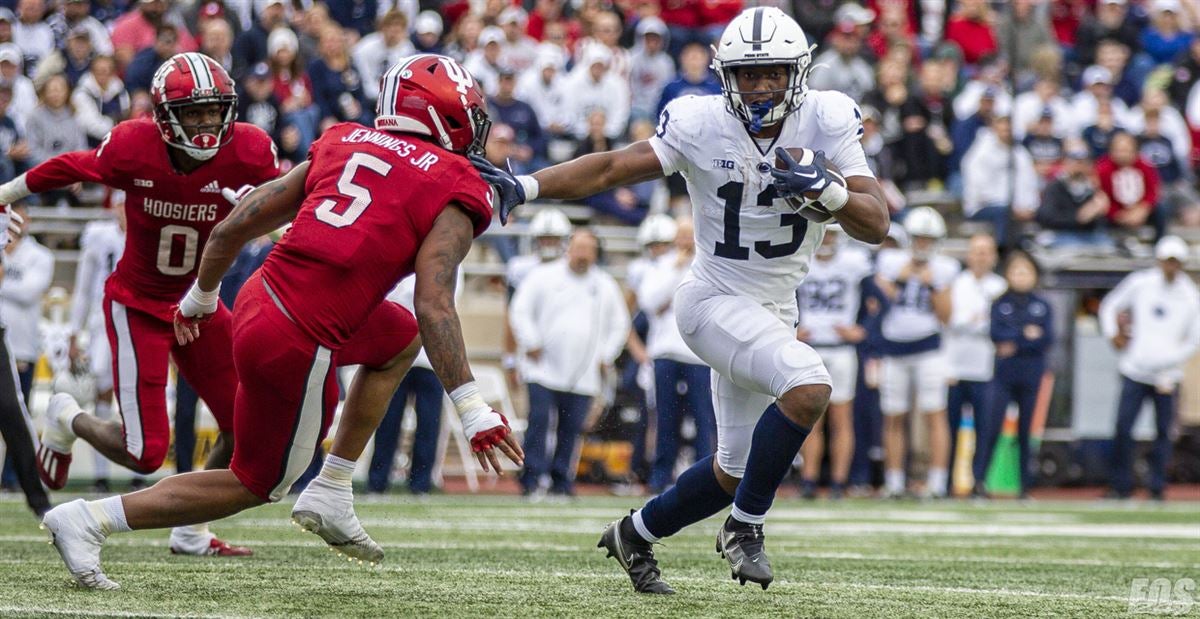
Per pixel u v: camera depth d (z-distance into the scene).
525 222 37.34
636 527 13.91
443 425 34.94
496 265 36.34
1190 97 45.16
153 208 16.44
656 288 30.95
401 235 11.95
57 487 18.27
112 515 12.68
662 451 31.19
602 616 11.95
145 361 17.16
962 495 36.78
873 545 21.19
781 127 13.41
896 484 34.53
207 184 16.34
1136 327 35.53
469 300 35.97
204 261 12.79
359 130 12.49
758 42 12.94
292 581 14.21
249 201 12.49
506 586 14.20
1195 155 44.75
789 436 12.88
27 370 28.92
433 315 11.65
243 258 27.83
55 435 17.81
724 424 13.78
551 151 39.25
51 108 33.66
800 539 22.20
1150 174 40.66
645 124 38.31
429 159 12.14
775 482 13.05
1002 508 31.36
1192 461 39.69
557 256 32.34
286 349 11.77
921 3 47.72
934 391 34.53
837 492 33.69
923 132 40.94
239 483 12.41
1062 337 38.75
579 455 35.09
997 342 34.50
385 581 14.45
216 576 14.57
